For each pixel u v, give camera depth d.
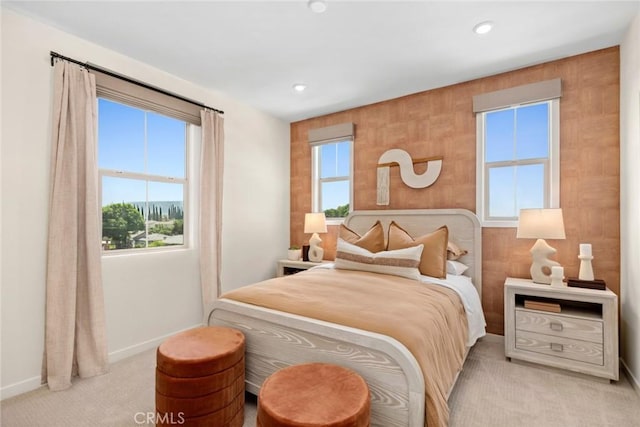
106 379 2.25
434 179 3.31
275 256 4.27
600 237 2.54
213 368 1.57
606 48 2.54
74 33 2.33
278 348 1.78
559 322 2.32
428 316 1.72
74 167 2.25
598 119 2.56
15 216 2.06
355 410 1.20
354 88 3.35
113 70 2.59
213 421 1.56
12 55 2.05
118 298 2.59
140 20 2.18
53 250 2.16
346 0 1.99
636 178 2.11
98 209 2.55
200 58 2.73
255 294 2.07
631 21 2.19
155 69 2.90
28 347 2.10
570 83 2.68
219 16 2.15
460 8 2.06
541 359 2.37
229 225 3.64
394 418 1.39
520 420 1.76
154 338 2.85
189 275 3.19
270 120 4.22
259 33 2.36
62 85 2.22
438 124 3.33
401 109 3.57
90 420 1.78
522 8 2.06
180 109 3.08
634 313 2.13
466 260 3.08
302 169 4.42
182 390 1.53
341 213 4.12
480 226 3.03
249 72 2.99
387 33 2.35
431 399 1.34
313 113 4.16
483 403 1.93
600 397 1.99
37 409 1.88
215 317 2.08
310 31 2.33
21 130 2.09
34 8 2.03
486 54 2.65
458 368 1.87
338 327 1.57
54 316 2.14
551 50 2.58
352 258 2.92
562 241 2.68
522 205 2.95
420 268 2.71
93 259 2.32
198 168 3.32
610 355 2.14
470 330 2.32
